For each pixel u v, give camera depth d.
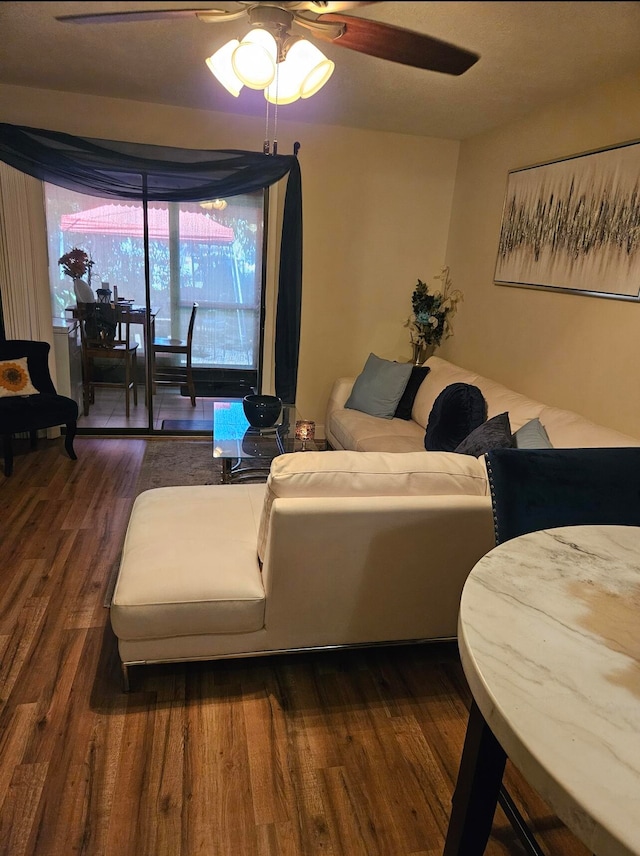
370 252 4.40
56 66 3.04
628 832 0.61
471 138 4.09
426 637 1.98
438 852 1.37
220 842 1.37
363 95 3.22
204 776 1.54
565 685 0.81
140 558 1.86
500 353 3.77
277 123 3.95
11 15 2.33
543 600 1.02
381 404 3.78
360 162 4.16
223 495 2.37
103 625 2.12
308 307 4.43
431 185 4.35
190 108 3.79
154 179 3.87
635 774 0.68
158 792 1.48
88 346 4.39
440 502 1.76
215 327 4.59
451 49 1.58
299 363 4.56
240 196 4.24
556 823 1.46
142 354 4.54
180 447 4.17
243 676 1.92
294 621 1.82
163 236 4.23
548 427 2.45
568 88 2.89
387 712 1.80
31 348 3.70
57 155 3.60
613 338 2.74
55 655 1.95
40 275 3.95
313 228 4.25
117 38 2.59
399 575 1.83
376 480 1.74
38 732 1.64
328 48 2.54
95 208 4.02
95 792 1.47
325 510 1.67
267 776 1.55
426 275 4.57
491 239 3.85
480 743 1.06
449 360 4.52
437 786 1.55
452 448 2.81
